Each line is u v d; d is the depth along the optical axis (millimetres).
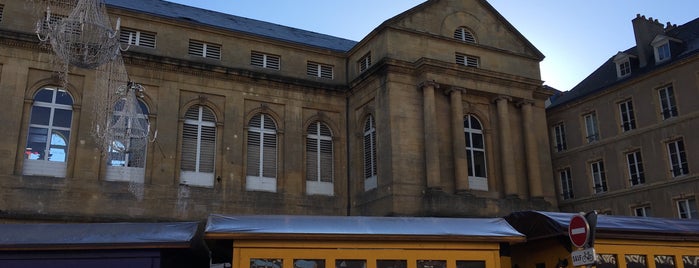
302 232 9875
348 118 27719
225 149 24969
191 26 26016
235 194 24562
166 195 23312
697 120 26828
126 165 23016
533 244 11648
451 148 25062
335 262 9992
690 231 11773
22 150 21578
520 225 11609
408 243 10328
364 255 10109
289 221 10219
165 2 30297
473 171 25797
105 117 15188
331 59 28828
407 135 24359
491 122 26797
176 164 23969
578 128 32781
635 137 29562
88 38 10852
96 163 22438
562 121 33969
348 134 27438
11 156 21219
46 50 22625
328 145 27281
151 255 9883
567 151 33250
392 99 24594
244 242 9766
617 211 29828
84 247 9680
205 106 25359
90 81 23109
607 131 31062
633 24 31750
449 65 25344
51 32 10742
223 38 26766
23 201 20953
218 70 25453
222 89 25672
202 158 24766
